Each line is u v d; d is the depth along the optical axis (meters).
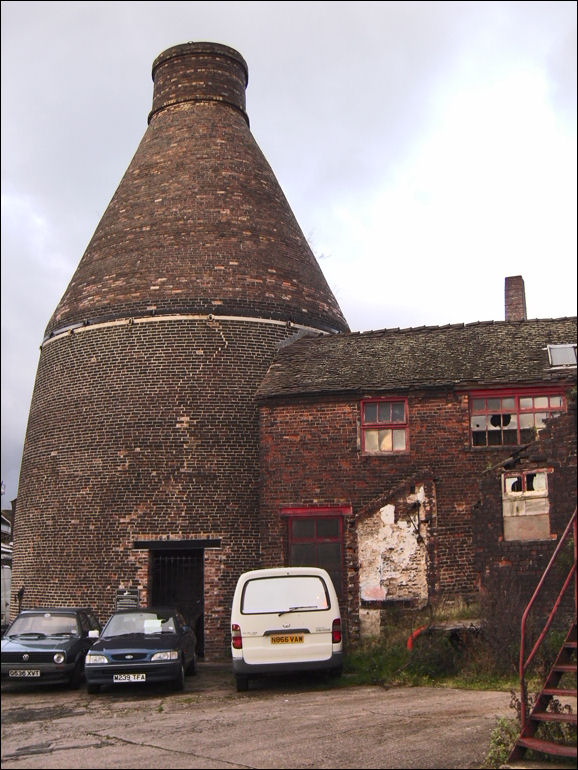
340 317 24.89
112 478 20.61
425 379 19.14
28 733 10.73
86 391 21.59
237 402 21.22
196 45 25.91
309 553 19.02
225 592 19.84
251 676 14.20
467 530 18.28
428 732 9.56
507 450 18.56
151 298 21.78
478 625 14.26
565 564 13.37
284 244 23.88
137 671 13.80
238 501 20.48
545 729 8.56
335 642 13.31
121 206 24.09
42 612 16.47
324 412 19.47
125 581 19.92
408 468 18.88
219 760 8.69
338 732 9.80
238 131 25.42
